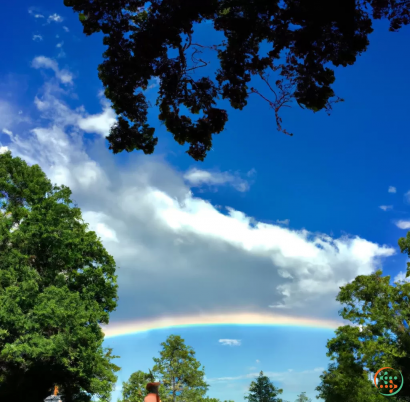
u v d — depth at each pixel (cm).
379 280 3831
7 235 2730
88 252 3419
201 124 1196
